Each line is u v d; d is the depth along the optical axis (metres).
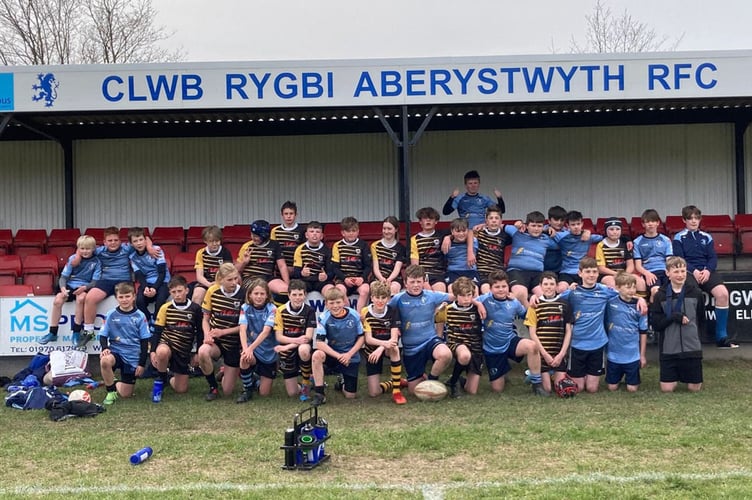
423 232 9.53
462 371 8.09
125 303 7.79
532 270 9.35
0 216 13.38
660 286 8.55
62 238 12.76
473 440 5.96
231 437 6.22
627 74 9.95
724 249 12.48
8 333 9.12
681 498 4.54
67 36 26.17
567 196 13.25
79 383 8.52
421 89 9.97
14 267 11.25
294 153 13.33
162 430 6.53
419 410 7.15
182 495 4.74
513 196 13.23
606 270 9.30
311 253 9.44
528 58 9.93
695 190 13.23
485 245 9.50
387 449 5.76
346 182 13.33
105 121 12.58
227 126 13.28
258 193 13.34
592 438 5.96
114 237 9.28
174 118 12.35
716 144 13.22
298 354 7.80
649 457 5.44
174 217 13.35
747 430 6.11
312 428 5.39
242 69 9.98
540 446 5.78
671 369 7.76
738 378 8.41
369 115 12.45
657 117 13.09
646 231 9.53
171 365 8.05
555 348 7.74
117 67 9.98
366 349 7.79
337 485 4.91
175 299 8.00
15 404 7.56
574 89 9.96
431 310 7.77
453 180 13.26
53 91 10.00
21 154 13.36
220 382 8.64
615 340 7.85
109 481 5.09
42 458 5.69
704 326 9.46
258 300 7.76
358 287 9.11
